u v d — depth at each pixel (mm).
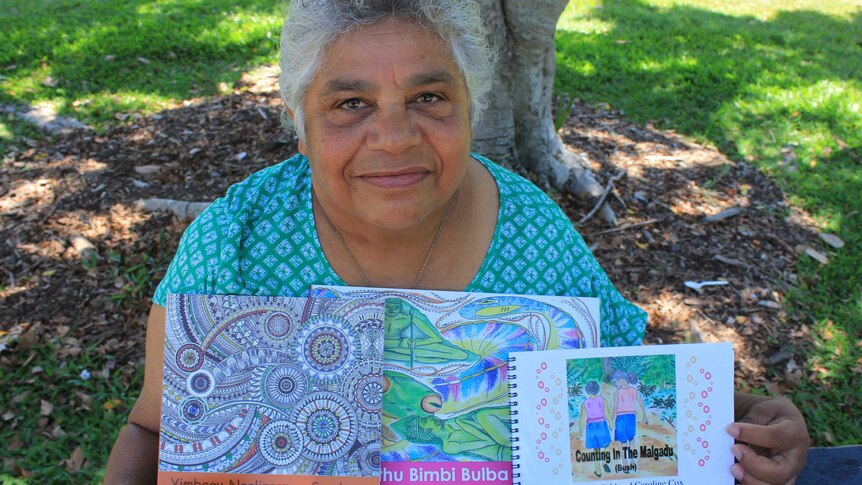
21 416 3135
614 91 6418
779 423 1412
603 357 1367
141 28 7125
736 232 4547
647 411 1378
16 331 3516
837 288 4172
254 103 5641
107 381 3318
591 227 4457
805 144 5668
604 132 5629
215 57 6566
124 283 3836
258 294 1417
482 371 1404
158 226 4215
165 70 6281
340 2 1184
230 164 4852
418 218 1290
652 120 5941
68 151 4977
